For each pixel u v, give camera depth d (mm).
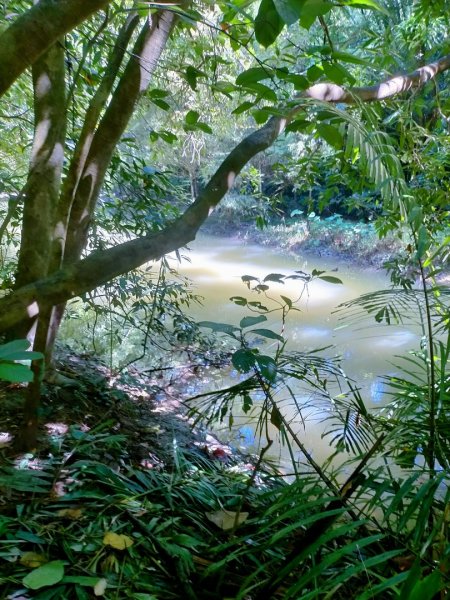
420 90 2744
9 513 1331
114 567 1180
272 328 4410
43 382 2234
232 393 1433
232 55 3975
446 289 1510
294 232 8523
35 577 1072
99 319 4246
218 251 8203
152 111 4109
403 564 1021
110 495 1476
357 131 1349
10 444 1664
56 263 1985
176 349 3859
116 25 2943
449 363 1922
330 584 860
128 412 2482
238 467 2154
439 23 3092
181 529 1392
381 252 7074
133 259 1376
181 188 3486
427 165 2543
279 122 1743
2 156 3652
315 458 2490
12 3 2283
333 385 3150
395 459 1202
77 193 2146
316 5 854
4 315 1248
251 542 1328
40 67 1958
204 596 1126
